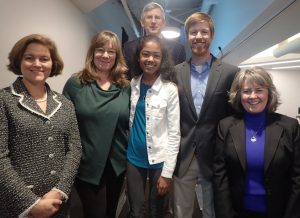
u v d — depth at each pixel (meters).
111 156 1.82
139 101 1.88
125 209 2.51
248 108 1.67
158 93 1.85
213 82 1.90
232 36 3.63
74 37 3.23
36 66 1.45
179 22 6.20
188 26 1.98
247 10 2.96
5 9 1.82
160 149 1.85
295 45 4.00
